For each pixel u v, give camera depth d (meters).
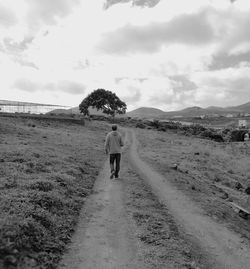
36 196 9.57
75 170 15.70
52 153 20.44
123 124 102.25
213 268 7.45
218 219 11.42
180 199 13.39
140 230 8.86
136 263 6.96
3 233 6.52
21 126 41.66
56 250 7.05
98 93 133.75
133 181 15.56
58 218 8.75
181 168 24.52
